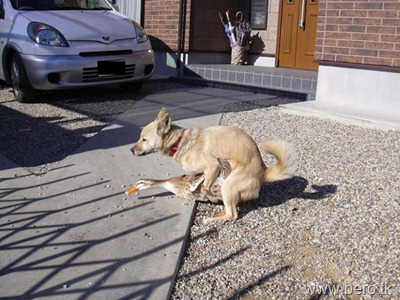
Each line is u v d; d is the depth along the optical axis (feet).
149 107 14.55
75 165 9.49
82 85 14.40
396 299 5.63
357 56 14.14
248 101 15.88
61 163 9.59
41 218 7.23
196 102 15.52
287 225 7.29
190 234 6.97
